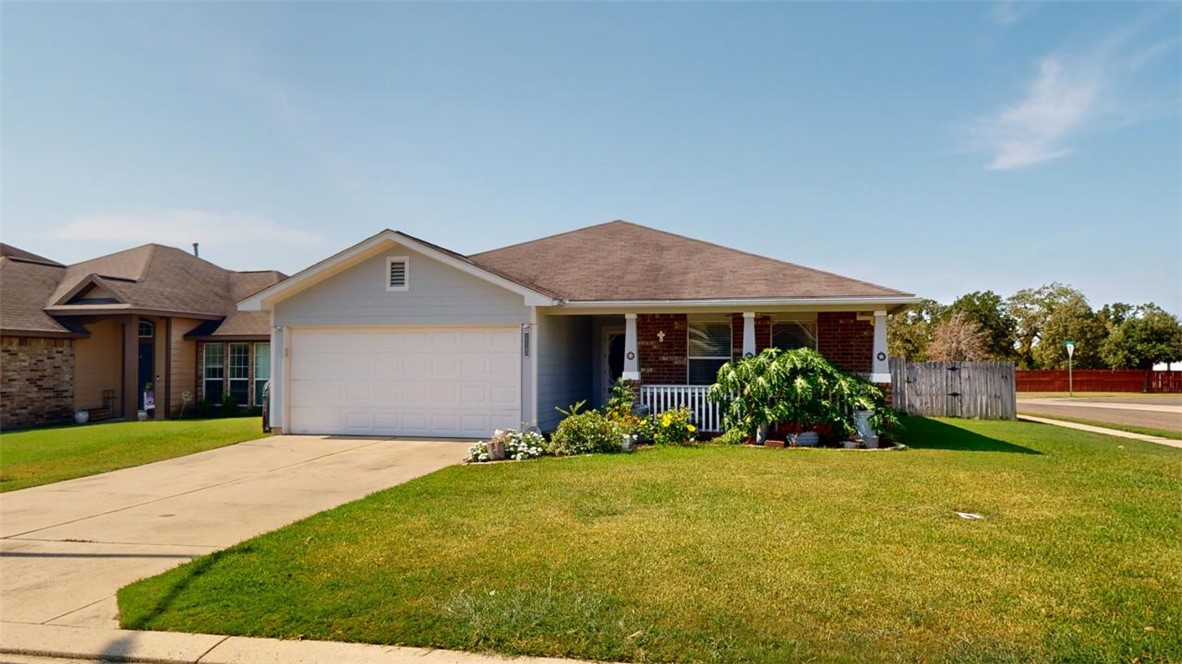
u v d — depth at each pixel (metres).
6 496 8.77
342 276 14.88
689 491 8.23
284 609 4.60
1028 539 6.07
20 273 21.20
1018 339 47.12
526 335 14.13
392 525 6.75
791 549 5.75
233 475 10.16
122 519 7.44
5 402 17.97
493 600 4.63
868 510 7.20
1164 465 10.35
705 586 4.88
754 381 12.68
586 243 18.58
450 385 14.51
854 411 12.63
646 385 14.98
